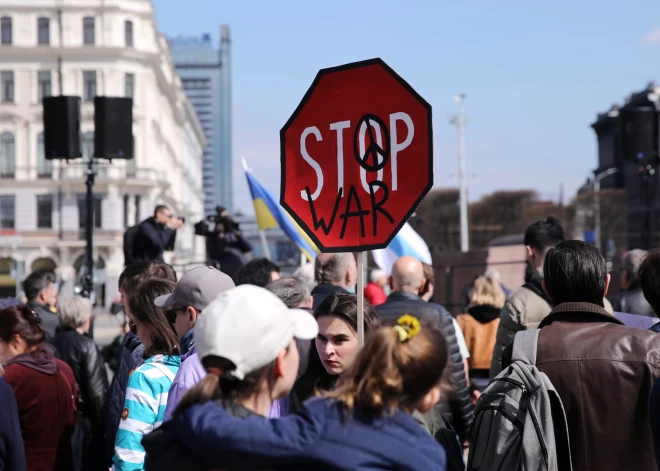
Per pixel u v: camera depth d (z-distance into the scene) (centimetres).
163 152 6906
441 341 259
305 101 375
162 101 6975
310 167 374
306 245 1072
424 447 255
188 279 423
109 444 506
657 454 322
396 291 528
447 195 6200
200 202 11388
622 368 359
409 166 348
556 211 6328
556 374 364
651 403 327
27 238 5903
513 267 1644
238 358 262
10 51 5853
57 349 654
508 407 351
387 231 352
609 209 6197
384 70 354
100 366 657
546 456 342
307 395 400
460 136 3941
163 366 415
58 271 5922
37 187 5922
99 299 5688
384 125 355
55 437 538
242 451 248
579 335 370
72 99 1095
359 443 247
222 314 265
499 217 6306
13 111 5897
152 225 1080
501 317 512
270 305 268
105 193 5916
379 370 252
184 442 257
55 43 5922
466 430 478
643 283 396
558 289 385
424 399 265
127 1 5997
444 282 1731
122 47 5888
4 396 414
